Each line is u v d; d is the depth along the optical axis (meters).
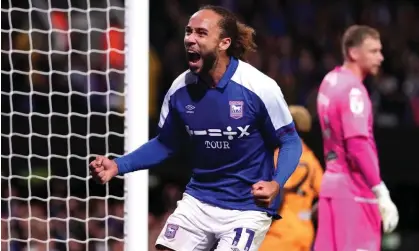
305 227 10.91
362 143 10.24
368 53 10.48
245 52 7.91
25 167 14.47
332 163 10.58
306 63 19.39
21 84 15.16
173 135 8.12
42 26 15.93
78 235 13.62
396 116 19.00
